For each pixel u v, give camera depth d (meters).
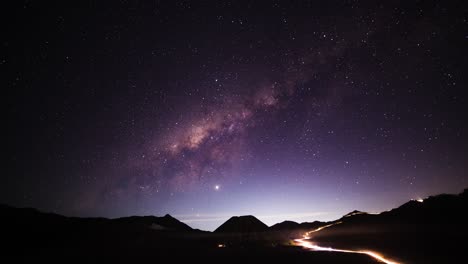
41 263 27.95
